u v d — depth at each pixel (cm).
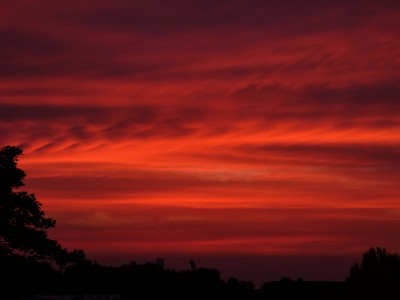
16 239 4681
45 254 4756
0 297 4584
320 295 6706
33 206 4734
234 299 6203
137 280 5478
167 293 5650
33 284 4684
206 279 6153
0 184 4653
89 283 5119
